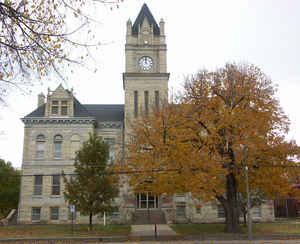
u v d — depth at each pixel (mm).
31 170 40750
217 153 23109
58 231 29922
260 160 24469
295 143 24203
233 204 26250
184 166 21609
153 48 45219
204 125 24734
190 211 40656
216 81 27125
